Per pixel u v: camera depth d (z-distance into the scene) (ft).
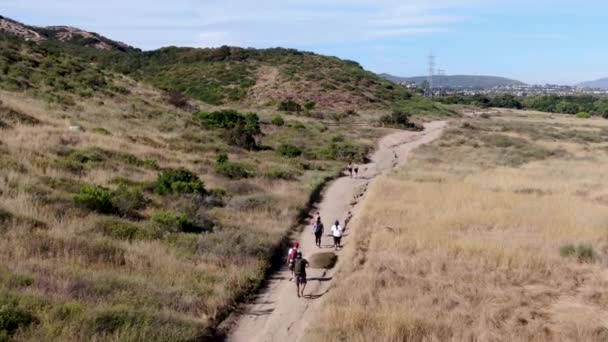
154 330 39.14
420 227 78.89
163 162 114.83
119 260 53.47
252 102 315.78
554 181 126.62
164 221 69.67
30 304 38.68
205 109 242.37
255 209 88.17
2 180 72.33
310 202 103.76
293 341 43.98
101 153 106.32
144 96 216.13
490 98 614.75
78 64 231.30
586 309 51.24
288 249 72.23
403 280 56.65
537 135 246.68
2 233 53.78
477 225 81.97
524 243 71.46
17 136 103.14
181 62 417.08
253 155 152.46
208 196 90.07
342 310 46.57
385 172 147.02
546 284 58.23
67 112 148.56
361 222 83.05
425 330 43.60
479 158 172.65
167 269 53.72
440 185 116.37
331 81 371.56
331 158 166.81
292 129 217.97
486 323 46.50
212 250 62.18
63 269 47.37
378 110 328.08
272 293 55.26
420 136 240.12
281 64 408.05
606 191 114.21
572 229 79.15
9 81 167.02
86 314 38.55
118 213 72.23
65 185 78.69
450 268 61.41
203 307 47.03
